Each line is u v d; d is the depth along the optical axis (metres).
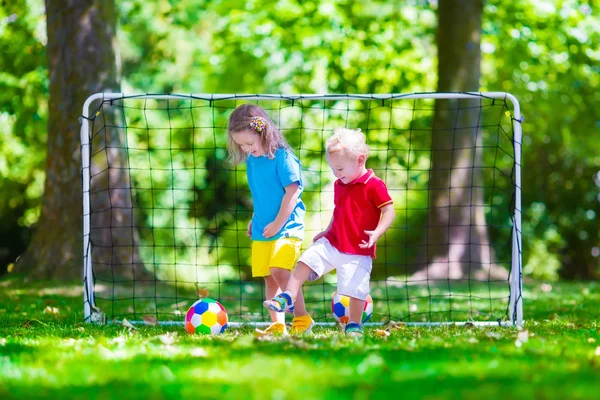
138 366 5.49
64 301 12.71
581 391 4.24
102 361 5.78
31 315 10.50
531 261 35.50
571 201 36.78
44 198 16.66
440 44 20.58
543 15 23.45
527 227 35.84
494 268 20.64
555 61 24.62
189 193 32.50
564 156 35.59
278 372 5.10
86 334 7.97
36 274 16.20
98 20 16.36
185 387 4.64
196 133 31.81
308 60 25.41
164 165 31.67
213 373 5.18
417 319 11.20
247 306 13.20
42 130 25.53
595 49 24.33
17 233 34.75
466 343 6.76
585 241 37.34
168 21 29.64
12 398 4.45
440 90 20.56
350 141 8.16
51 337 7.64
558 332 8.09
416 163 27.16
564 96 25.86
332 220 8.48
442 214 20.44
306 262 8.13
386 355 5.94
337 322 9.60
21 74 24.02
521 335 7.06
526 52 24.30
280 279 8.42
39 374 5.20
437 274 20.16
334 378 4.89
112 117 16.30
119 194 16.34
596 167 36.16
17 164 31.31
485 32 23.92
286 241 8.44
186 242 32.91
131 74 31.05
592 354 5.96
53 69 16.50
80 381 4.98
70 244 16.25
